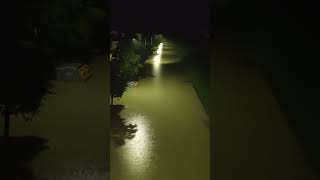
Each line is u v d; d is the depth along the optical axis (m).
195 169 14.81
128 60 31.28
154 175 14.21
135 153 16.78
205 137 19.31
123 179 13.66
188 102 28.27
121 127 21.14
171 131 20.52
